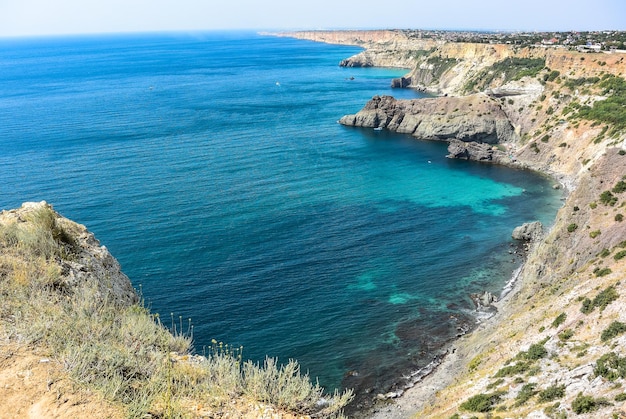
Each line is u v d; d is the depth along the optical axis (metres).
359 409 40.16
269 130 143.62
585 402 24.80
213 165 106.06
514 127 131.38
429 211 83.94
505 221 79.69
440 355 46.72
